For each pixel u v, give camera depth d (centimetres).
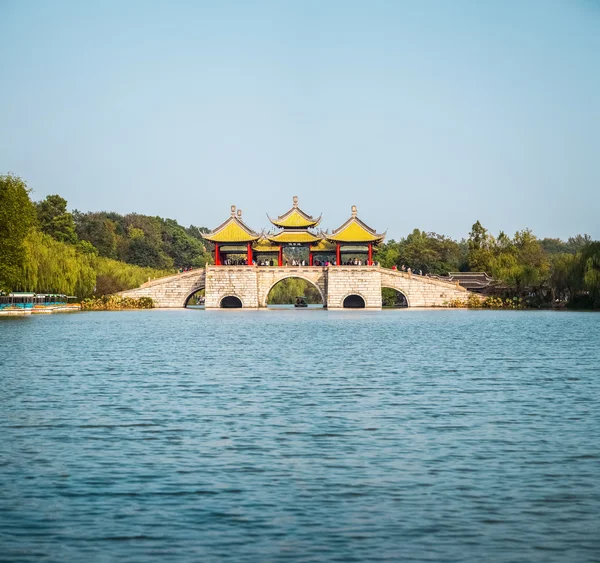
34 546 2412
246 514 2667
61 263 16512
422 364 6812
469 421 4147
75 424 4053
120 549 2392
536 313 16538
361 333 10838
